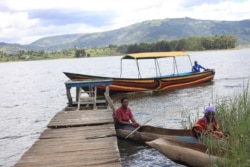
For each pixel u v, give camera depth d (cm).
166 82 2906
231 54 12700
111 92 2692
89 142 1048
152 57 2805
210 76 3334
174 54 2992
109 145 1002
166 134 1237
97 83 2020
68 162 849
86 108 1858
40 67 12725
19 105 2836
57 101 2956
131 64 10325
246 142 824
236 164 763
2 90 4378
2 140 1602
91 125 1341
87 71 7356
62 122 1386
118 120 1381
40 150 970
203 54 13950
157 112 1989
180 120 1694
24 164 842
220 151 851
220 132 962
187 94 2688
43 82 5394
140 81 2767
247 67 5475
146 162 1096
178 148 912
